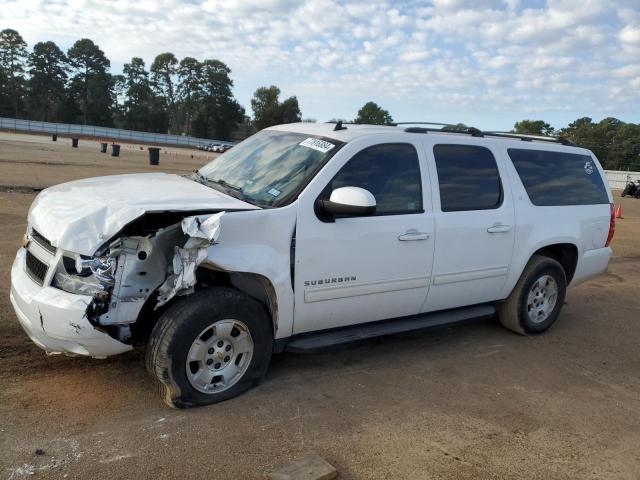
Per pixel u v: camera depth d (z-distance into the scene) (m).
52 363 4.04
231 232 3.46
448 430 3.62
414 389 4.19
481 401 4.09
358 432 3.48
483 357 5.00
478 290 5.02
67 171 18.45
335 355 4.73
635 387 4.63
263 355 3.81
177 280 3.27
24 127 76.06
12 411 3.36
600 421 3.96
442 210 4.57
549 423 3.85
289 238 3.71
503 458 3.35
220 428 3.37
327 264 3.91
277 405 3.72
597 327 6.24
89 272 3.22
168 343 3.35
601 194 6.12
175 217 3.52
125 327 3.38
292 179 3.97
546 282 5.66
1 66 103.56
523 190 5.25
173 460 3.01
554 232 5.46
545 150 5.61
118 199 3.49
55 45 105.00
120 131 82.62
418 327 4.61
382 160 4.26
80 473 2.84
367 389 4.11
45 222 3.42
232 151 4.97
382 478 3.04
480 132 5.25
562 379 4.66
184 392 3.47
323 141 4.24
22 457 2.92
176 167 27.30
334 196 3.70
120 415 3.42
